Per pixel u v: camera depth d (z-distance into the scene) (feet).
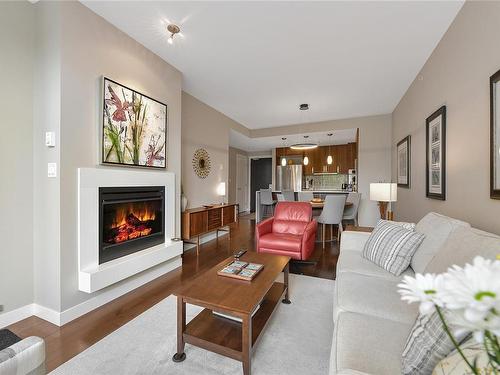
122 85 7.48
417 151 10.13
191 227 11.23
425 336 2.54
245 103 14.32
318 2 6.25
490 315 1.27
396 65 9.53
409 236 5.75
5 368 2.01
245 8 6.50
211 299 4.60
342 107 14.84
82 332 5.71
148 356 4.91
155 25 7.29
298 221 11.06
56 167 6.04
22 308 6.22
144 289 8.02
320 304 7.03
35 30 6.34
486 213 5.26
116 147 7.31
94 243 6.79
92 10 6.69
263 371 4.53
